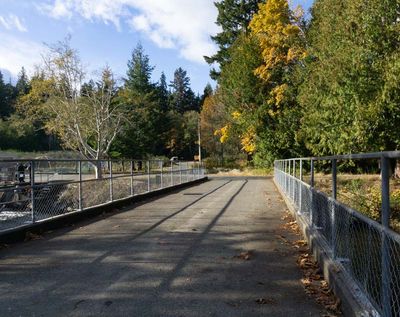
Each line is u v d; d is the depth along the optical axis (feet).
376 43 42.65
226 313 13.53
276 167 79.51
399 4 40.83
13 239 25.08
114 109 113.60
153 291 15.79
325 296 14.98
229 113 140.67
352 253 14.10
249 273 18.20
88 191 37.91
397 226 22.70
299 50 93.66
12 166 40.04
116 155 177.06
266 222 32.30
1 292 15.79
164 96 331.57
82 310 13.87
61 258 21.07
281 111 115.03
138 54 206.80
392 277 10.15
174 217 35.22
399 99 40.86
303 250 22.53
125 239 25.77
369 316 11.05
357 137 45.52
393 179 35.35
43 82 104.12
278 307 14.05
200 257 21.06
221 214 36.94
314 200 23.91
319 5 65.77
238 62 124.16
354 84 43.73
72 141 113.80
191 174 87.61
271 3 101.71
